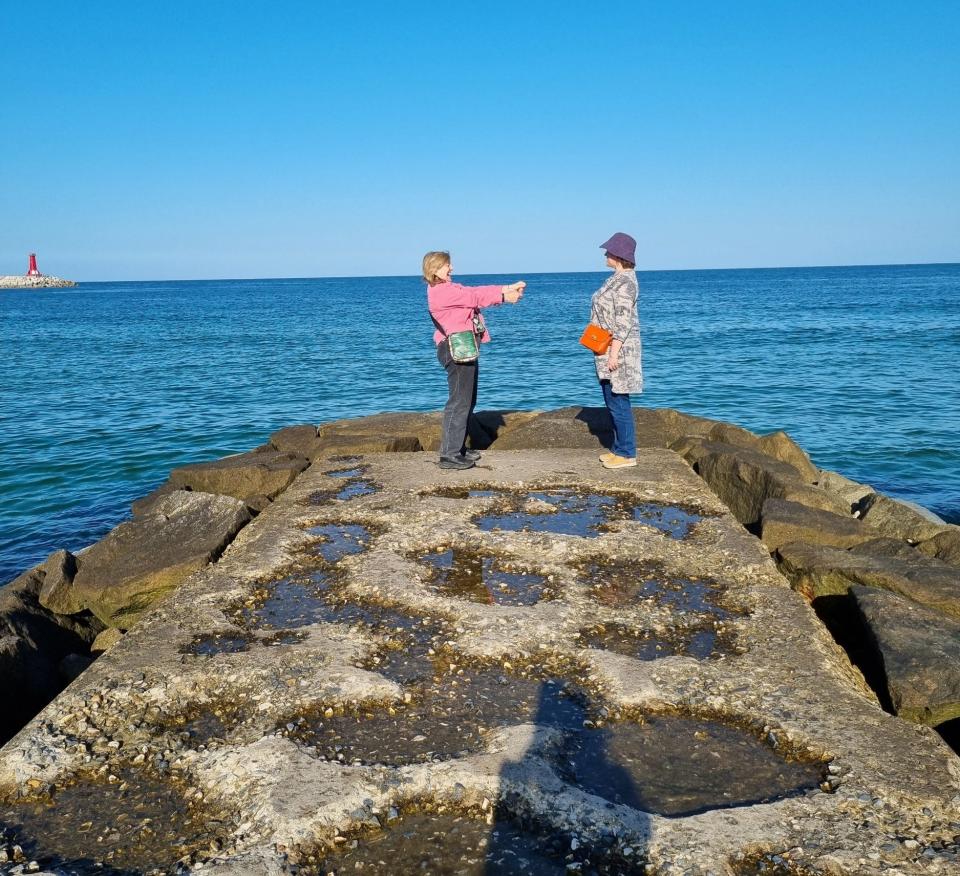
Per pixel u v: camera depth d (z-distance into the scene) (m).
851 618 5.45
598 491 7.25
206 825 3.02
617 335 7.43
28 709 5.09
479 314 7.85
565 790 3.07
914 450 14.89
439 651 4.28
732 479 8.48
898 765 3.23
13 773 3.34
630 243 7.30
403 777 3.18
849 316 49.81
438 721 3.61
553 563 5.51
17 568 9.53
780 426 17.17
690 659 4.13
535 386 23.36
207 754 3.42
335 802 3.02
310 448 9.95
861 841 2.79
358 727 3.57
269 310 74.75
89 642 6.40
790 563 5.95
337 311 71.25
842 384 22.27
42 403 20.34
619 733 3.54
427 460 8.67
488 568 5.45
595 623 4.58
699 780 3.22
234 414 19.11
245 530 6.48
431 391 22.77
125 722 3.70
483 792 3.11
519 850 2.84
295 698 3.79
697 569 5.41
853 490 10.46
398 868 2.77
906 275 180.25
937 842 2.79
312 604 4.95
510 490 7.33
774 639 4.39
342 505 6.98
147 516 7.25
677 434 10.74
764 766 3.31
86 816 3.10
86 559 6.88
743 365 26.80
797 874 2.66
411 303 87.69
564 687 3.91
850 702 3.73
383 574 5.29
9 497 12.38
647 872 2.70
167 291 174.00
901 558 5.75
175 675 4.05
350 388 23.41
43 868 2.83
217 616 4.79
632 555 5.64
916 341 33.09
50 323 55.44
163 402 20.67
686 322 47.34
